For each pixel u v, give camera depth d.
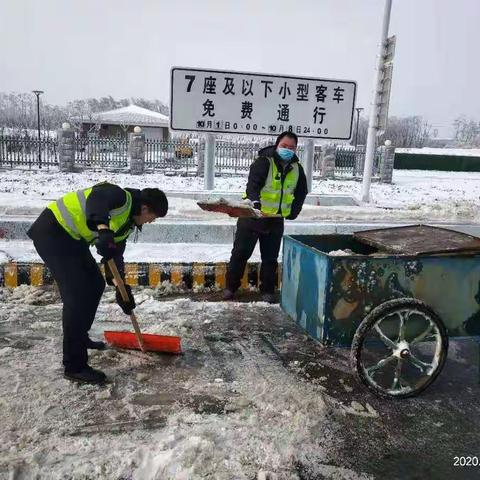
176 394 3.13
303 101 8.72
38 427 2.70
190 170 19.80
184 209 7.36
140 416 2.87
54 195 10.49
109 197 2.90
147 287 5.12
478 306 3.33
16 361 3.43
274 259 4.87
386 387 3.33
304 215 8.10
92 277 3.20
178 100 8.44
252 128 8.67
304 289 3.46
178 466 2.42
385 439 2.81
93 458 2.47
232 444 2.63
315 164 21.19
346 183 18.16
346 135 8.98
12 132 28.58
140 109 38.25
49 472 2.37
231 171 19.83
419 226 4.14
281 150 4.48
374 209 8.77
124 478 2.36
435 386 3.43
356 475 2.50
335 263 3.04
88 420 2.80
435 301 3.24
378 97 9.99
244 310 4.64
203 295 5.11
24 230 6.28
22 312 4.32
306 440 2.73
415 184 19.58
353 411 3.06
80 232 3.02
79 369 3.19
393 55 9.59
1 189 11.73
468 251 3.22
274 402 3.07
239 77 8.48
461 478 2.54
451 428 2.94
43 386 3.11
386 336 3.17
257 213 3.96
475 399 3.28
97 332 4.00
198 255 5.80
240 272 4.91
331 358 3.76
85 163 19.09
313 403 3.08
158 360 3.57
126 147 19.50
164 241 6.51
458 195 15.61
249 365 3.58
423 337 3.20
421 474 2.55
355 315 3.15
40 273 4.97
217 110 8.55
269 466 2.50
